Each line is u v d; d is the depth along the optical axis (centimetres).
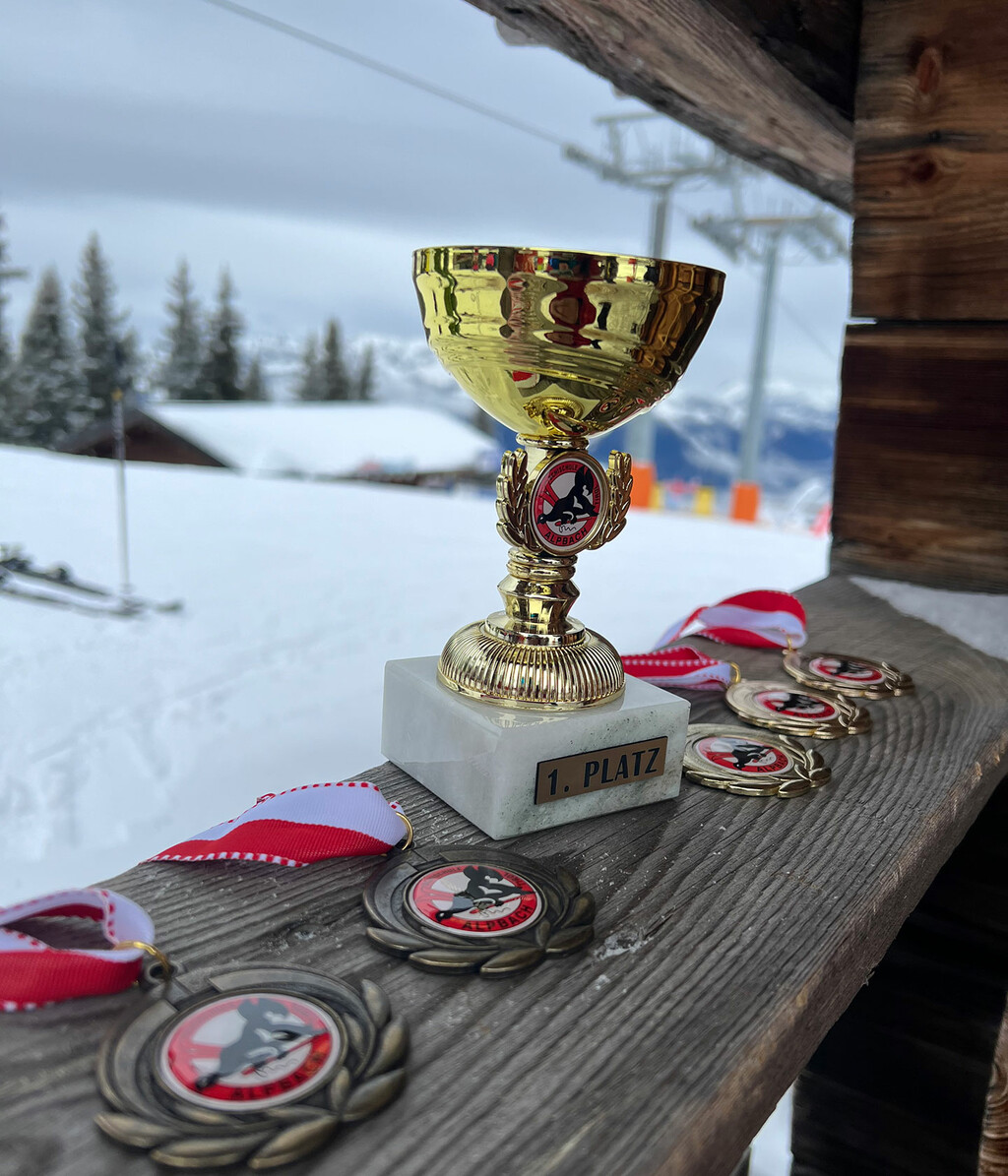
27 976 37
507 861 52
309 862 50
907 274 112
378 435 2044
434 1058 36
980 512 113
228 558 763
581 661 58
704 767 66
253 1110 32
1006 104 100
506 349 51
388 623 585
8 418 2758
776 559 882
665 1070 36
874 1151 103
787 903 50
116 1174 30
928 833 59
